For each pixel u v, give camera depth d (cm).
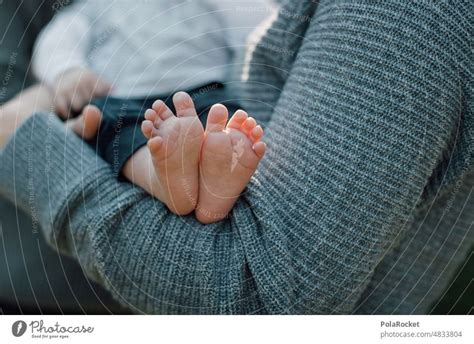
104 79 96
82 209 69
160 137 60
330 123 58
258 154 60
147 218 65
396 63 56
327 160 58
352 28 58
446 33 56
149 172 68
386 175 57
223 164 60
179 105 62
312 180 58
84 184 69
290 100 63
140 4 96
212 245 62
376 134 56
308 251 59
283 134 62
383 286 75
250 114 76
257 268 59
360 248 58
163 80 88
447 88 56
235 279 61
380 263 74
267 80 76
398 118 56
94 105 80
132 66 91
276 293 59
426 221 73
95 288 95
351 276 59
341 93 58
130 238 65
